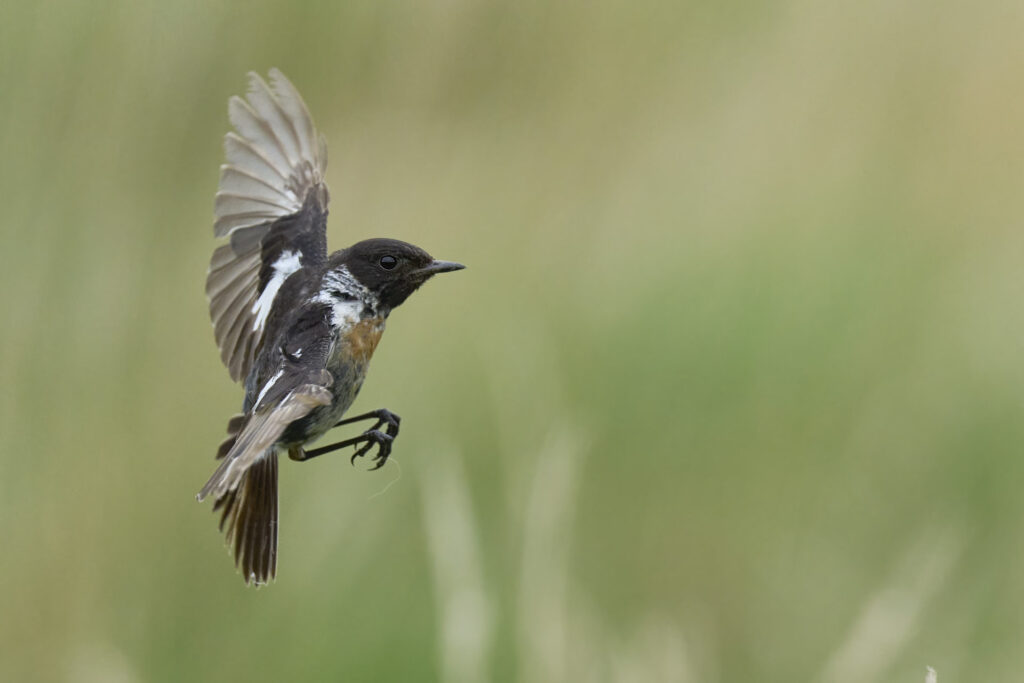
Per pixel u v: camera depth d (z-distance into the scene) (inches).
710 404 510.3
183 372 500.4
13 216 478.9
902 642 384.8
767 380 516.1
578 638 359.9
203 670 445.1
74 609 453.4
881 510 494.0
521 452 435.8
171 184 522.3
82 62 493.0
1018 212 622.5
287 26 558.3
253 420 272.4
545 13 648.4
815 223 587.8
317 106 585.9
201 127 527.2
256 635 447.2
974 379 523.2
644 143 645.9
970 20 684.1
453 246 589.3
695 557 486.3
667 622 428.8
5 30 479.2
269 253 335.9
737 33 681.6
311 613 447.2
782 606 477.4
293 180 346.6
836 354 526.3
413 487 464.4
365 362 323.6
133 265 503.5
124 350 491.8
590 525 487.8
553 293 566.9
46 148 485.4
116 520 467.2
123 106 505.4
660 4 668.1
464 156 616.7
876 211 609.0
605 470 495.5
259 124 346.6
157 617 455.5
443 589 347.6
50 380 476.4
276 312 322.3
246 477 294.4
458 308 554.9
